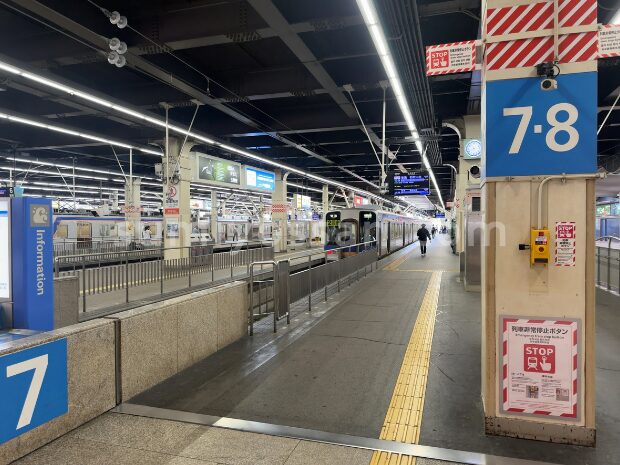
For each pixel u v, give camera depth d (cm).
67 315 734
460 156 1611
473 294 948
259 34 749
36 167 2506
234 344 572
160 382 435
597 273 1029
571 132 306
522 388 317
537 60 311
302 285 768
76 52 841
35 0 630
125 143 1620
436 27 899
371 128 1521
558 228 309
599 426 338
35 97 1284
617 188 2444
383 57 790
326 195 3706
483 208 334
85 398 346
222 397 398
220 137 1691
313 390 414
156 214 3631
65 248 2162
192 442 315
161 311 441
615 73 1053
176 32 769
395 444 309
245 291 622
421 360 500
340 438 319
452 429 333
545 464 281
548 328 311
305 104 1451
